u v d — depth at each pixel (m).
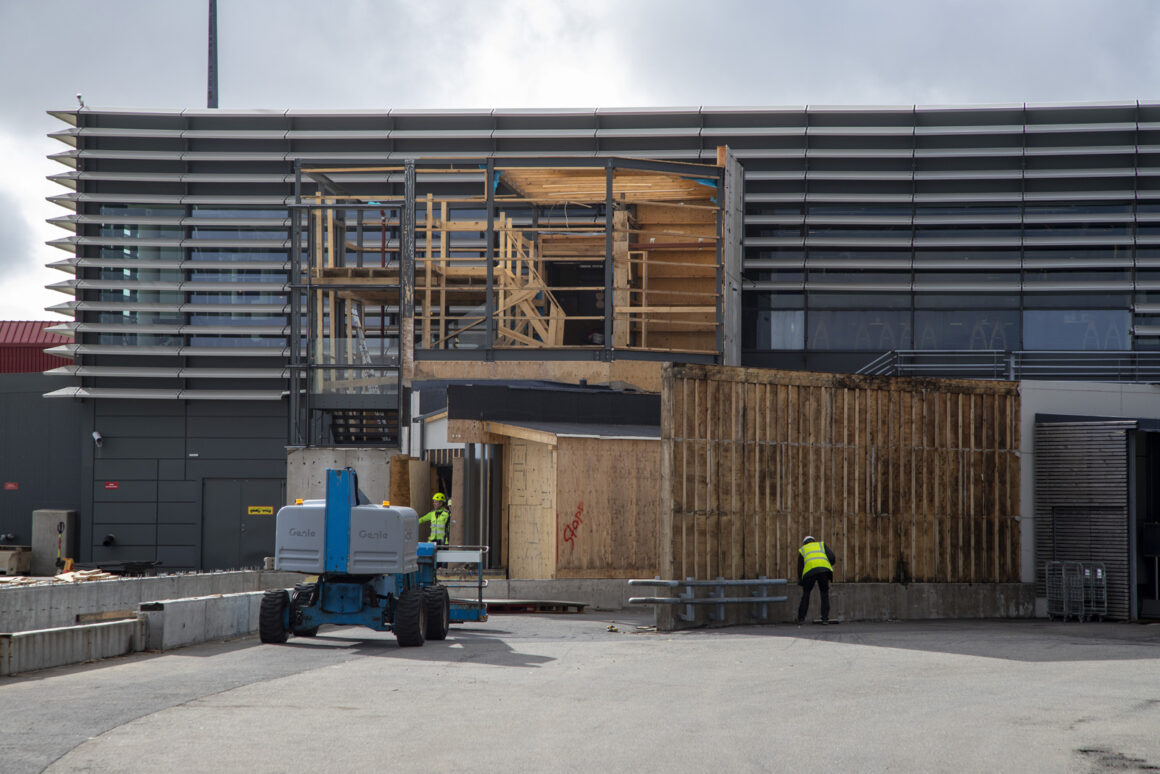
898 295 45.16
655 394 33.91
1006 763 9.14
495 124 47.28
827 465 25.09
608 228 38.06
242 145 47.50
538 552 28.91
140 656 16.88
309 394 38.56
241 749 9.61
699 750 9.65
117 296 47.75
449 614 22.14
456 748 9.70
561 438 28.19
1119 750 9.65
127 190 47.78
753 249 45.91
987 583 26.47
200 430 46.94
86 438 46.97
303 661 16.20
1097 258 44.34
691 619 22.58
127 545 46.72
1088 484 26.28
